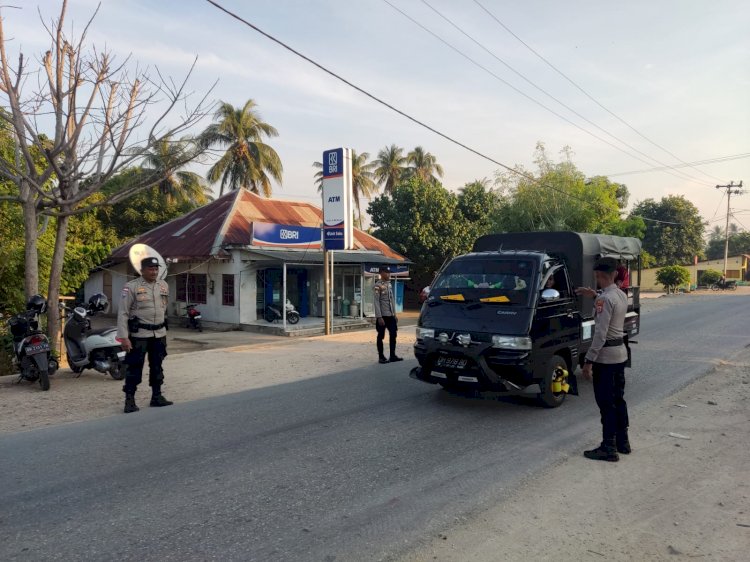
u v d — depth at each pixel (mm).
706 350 12055
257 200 25266
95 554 3422
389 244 32375
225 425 6258
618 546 3570
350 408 7062
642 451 5453
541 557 3428
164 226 26453
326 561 3365
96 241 29734
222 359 11039
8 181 13516
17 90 8766
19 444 5547
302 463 5031
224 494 4336
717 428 6273
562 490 4461
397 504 4172
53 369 8602
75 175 9562
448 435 5906
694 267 57375
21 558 3369
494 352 6441
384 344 13492
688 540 3656
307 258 20062
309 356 11453
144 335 6895
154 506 4117
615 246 9570
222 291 21078
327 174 16766
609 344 5164
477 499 4270
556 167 34188
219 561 3352
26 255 9430
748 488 4535
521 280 7039
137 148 9898
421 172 50375
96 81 9344
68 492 4367
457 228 32281
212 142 11820
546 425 6293
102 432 5965
